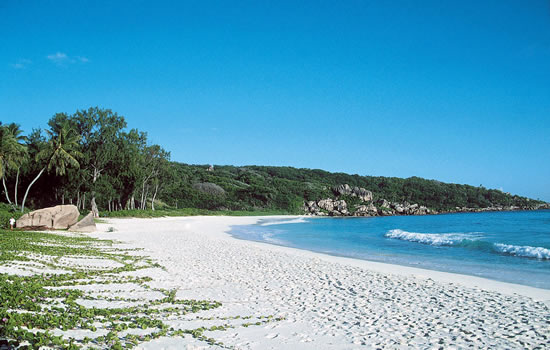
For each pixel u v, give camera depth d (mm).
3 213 34500
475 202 155000
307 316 8508
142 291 10289
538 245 25422
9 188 54875
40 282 10008
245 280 12742
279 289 11453
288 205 111062
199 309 8719
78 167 51469
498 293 11109
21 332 5617
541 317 8508
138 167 60000
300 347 6410
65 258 14898
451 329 7570
